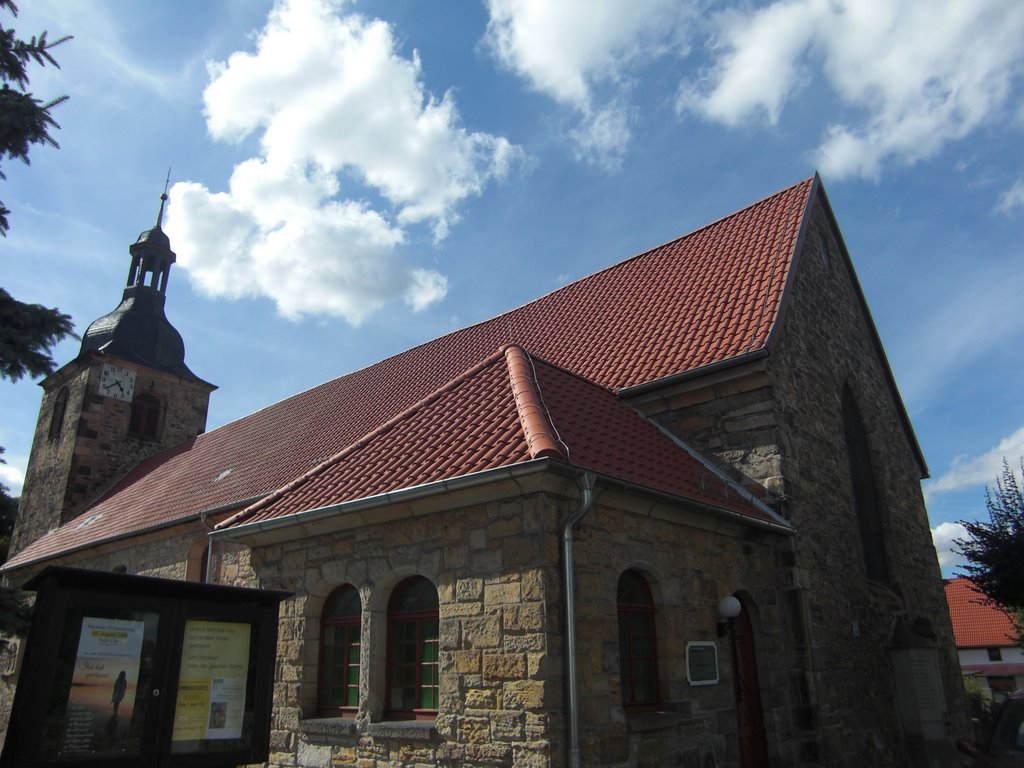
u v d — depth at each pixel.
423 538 8.15
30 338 7.11
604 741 7.00
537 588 7.03
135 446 27.58
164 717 5.66
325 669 9.01
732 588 9.35
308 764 8.51
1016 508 17.42
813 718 9.66
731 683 8.87
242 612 6.27
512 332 17.95
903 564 14.65
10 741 5.05
